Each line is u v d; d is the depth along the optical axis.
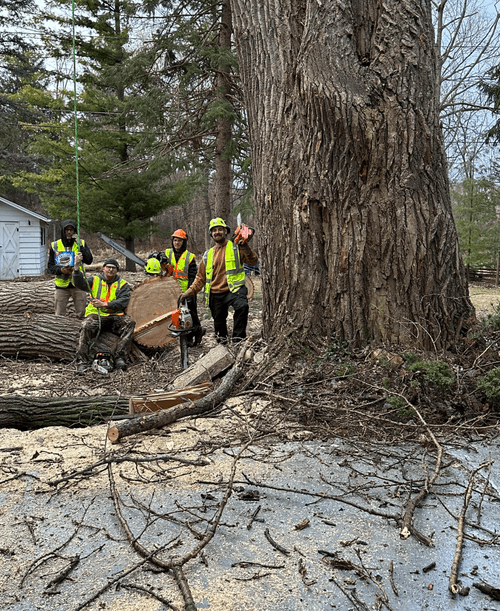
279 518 2.80
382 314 5.09
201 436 3.89
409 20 4.95
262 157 5.66
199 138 14.09
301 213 5.25
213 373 5.00
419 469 3.38
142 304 6.83
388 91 4.98
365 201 5.11
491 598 2.22
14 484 3.16
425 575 2.36
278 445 3.74
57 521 2.76
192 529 2.64
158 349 7.02
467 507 2.88
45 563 2.42
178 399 4.49
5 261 20.62
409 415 3.99
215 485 3.15
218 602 2.18
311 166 5.19
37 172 28.83
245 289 6.62
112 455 3.53
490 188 22.25
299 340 5.18
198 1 13.54
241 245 6.15
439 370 4.14
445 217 5.12
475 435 3.91
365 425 4.03
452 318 5.14
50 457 3.56
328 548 2.54
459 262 5.23
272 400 4.45
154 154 13.98
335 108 4.98
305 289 5.27
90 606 2.16
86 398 4.50
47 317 6.98
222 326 7.05
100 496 3.02
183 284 7.49
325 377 4.73
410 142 4.96
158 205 19.70
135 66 12.98
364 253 5.12
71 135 18.77
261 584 2.29
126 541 2.59
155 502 2.96
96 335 6.53
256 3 5.77
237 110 13.77
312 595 2.22
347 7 5.07
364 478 3.25
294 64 5.45
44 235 23.06
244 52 5.90
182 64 13.38
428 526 2.74
